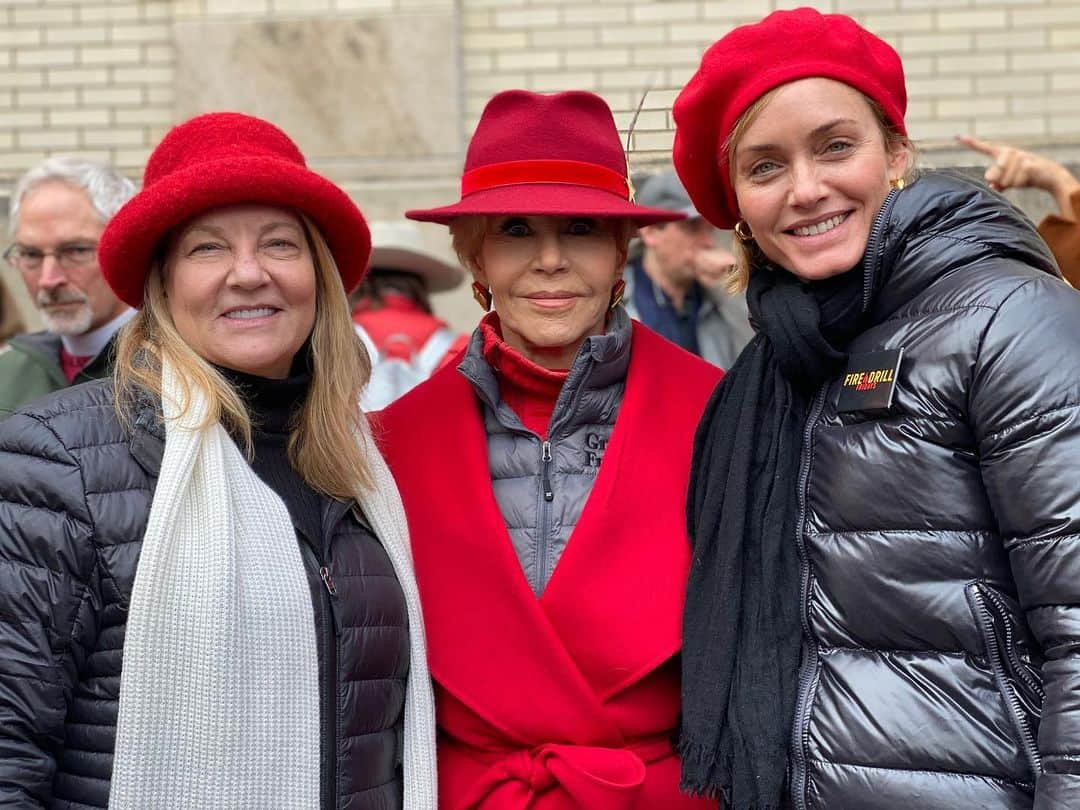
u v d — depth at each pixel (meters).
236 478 2.30
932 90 5.18
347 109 5.25
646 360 2.77
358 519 2.48
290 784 2.20
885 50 2.38
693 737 2.32
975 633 2.12
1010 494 2.07
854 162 2.31
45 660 2.12
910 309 2.27
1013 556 2.08
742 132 2.35
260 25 5.26
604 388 2.71
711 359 4.21
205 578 2.18
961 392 2.14
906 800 2.13
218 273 2.34
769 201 2.36
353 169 5.25
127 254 2.35
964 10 5.16
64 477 2.17
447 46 5.21
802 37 2.32
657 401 2.73
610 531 2.60
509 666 2.56
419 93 5.23
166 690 2.14
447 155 5.24
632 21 5.23
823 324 2.35
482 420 2.76
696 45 5.21
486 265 2.71
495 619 2.58
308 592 2.27
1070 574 2.00
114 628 2.16
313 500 2.44
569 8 5.25
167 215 2.30
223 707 2.16
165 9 5.30
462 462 2.68
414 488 2.71
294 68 5.26
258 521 2.28
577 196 2.63
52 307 3.54
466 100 5.29
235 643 2.18
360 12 5.23
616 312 2.79
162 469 2.21
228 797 2.15
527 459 2.69
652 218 2.69
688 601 2.45
